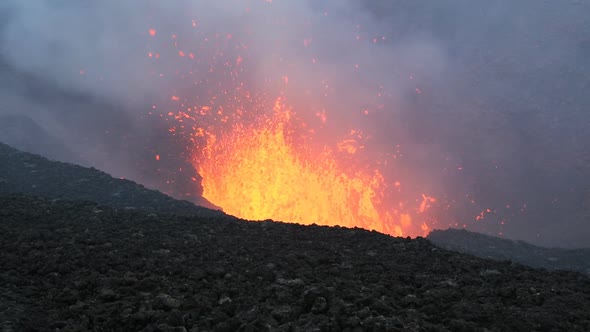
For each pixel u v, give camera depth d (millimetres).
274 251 9094
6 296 6535
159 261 8109
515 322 6363
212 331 5949
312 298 6578
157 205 17453
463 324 6195
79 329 5953
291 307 6520
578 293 7465
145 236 9695
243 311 6414
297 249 9312
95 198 17719
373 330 5910
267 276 7574
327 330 5957
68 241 9016
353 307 6387
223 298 6758
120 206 17000
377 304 6523
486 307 6684
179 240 9523
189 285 7164
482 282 7852
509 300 7129
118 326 6133
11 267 7621
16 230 9312
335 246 9648
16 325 5875
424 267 8570
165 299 6539
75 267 7715
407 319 6281
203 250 8930
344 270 8062
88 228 9938
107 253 8383
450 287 7512
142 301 6621
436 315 6535
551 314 6582
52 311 6379
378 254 9234
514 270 8555
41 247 8508
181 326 6004
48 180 19016
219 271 7695
